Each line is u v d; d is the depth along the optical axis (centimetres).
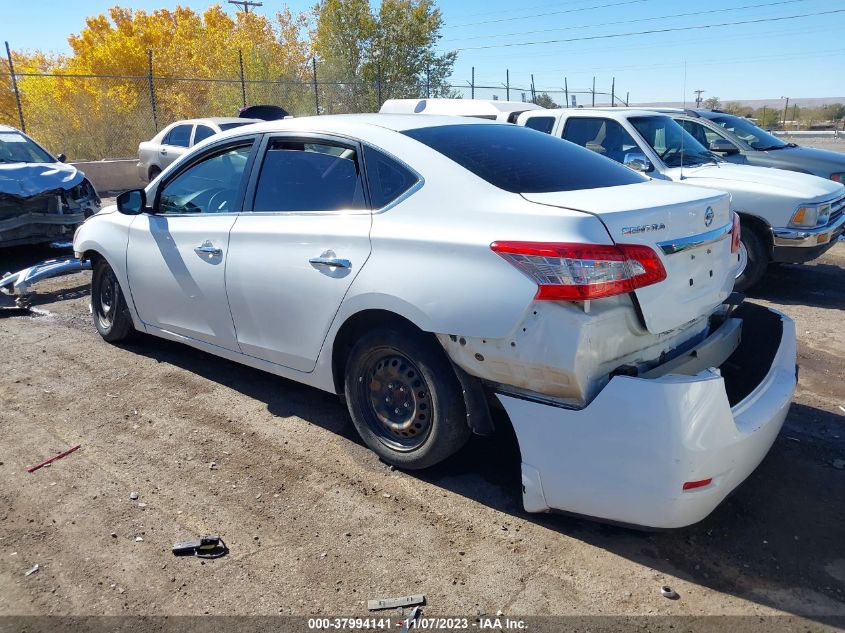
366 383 355
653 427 255
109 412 423
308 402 436
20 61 3650
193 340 452
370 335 342
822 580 272
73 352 527
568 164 357
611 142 775
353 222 346
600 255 265
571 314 267
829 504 324
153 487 339
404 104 1047
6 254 887
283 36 3438
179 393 450
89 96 2086
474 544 295
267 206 394
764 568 279
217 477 348
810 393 459
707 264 313
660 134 781
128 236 482
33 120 2058
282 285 374
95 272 538
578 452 273
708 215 310
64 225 797
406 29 2852
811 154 898
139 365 499
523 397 288
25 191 758
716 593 265
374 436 357
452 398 321
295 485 341
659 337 298
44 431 398
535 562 283
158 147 1359
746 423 277
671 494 257
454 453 345
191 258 429
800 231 680
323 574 276
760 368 329
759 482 344
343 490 336
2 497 330
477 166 328
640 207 284
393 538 299
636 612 255
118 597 263
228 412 422
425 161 332
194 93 2520
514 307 278
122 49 3356
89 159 2009
